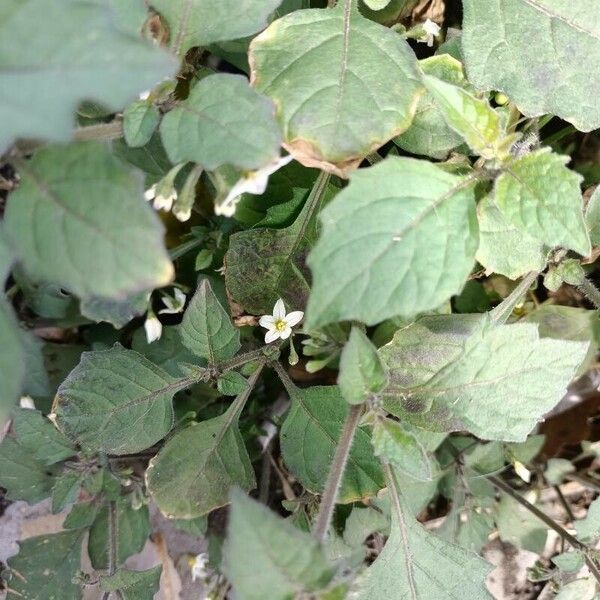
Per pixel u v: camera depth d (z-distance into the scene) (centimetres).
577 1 12
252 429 16
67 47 7
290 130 11
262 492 16
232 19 11
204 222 16
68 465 15
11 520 17
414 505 16
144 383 13
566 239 11
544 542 17
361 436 13
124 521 15
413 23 15
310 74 12
